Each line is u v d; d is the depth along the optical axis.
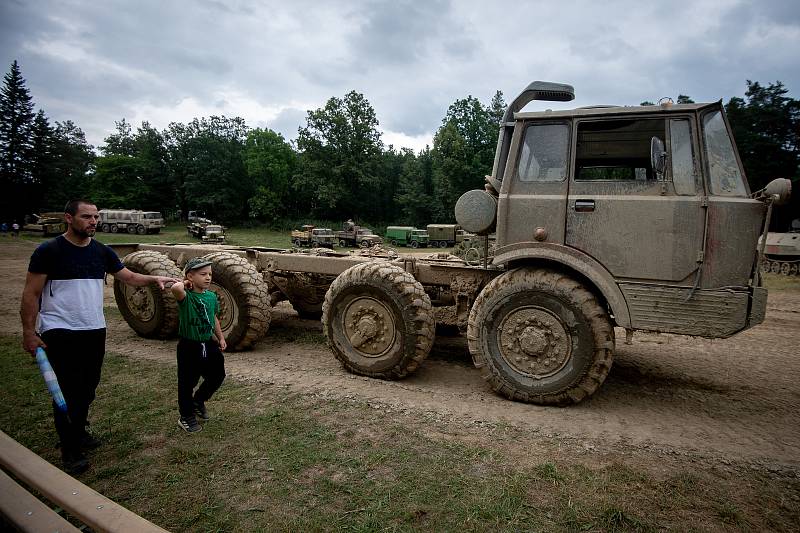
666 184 4.04
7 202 50.62
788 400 4.62
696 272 3.93
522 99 5.37
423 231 35.91
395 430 3.68
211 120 59.16
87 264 3.24
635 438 3.69
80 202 3.18
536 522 2.57
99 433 3.55
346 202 57.38
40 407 4.00
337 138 55.69
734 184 4.01
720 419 4.13
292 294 7.10
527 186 4.51
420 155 57.16
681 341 7.12
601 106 4.64
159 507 2.65
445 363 5.70
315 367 5.37
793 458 3.42
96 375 3.35
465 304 5.25
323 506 2.68
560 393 4.21
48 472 2.20
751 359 6.12
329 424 3.77
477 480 2.98
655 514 2.67
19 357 5.34
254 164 57.38
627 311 4.10
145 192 59.25
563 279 4.22
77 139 69.19
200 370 3.59
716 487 2.99
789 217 28.70
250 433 3.58
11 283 11.87
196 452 3.25
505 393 4.43
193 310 3.52
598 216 4.21
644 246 4.06
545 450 3.43
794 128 29.55
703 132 4.01
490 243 5.78
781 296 12.82
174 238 34.59
